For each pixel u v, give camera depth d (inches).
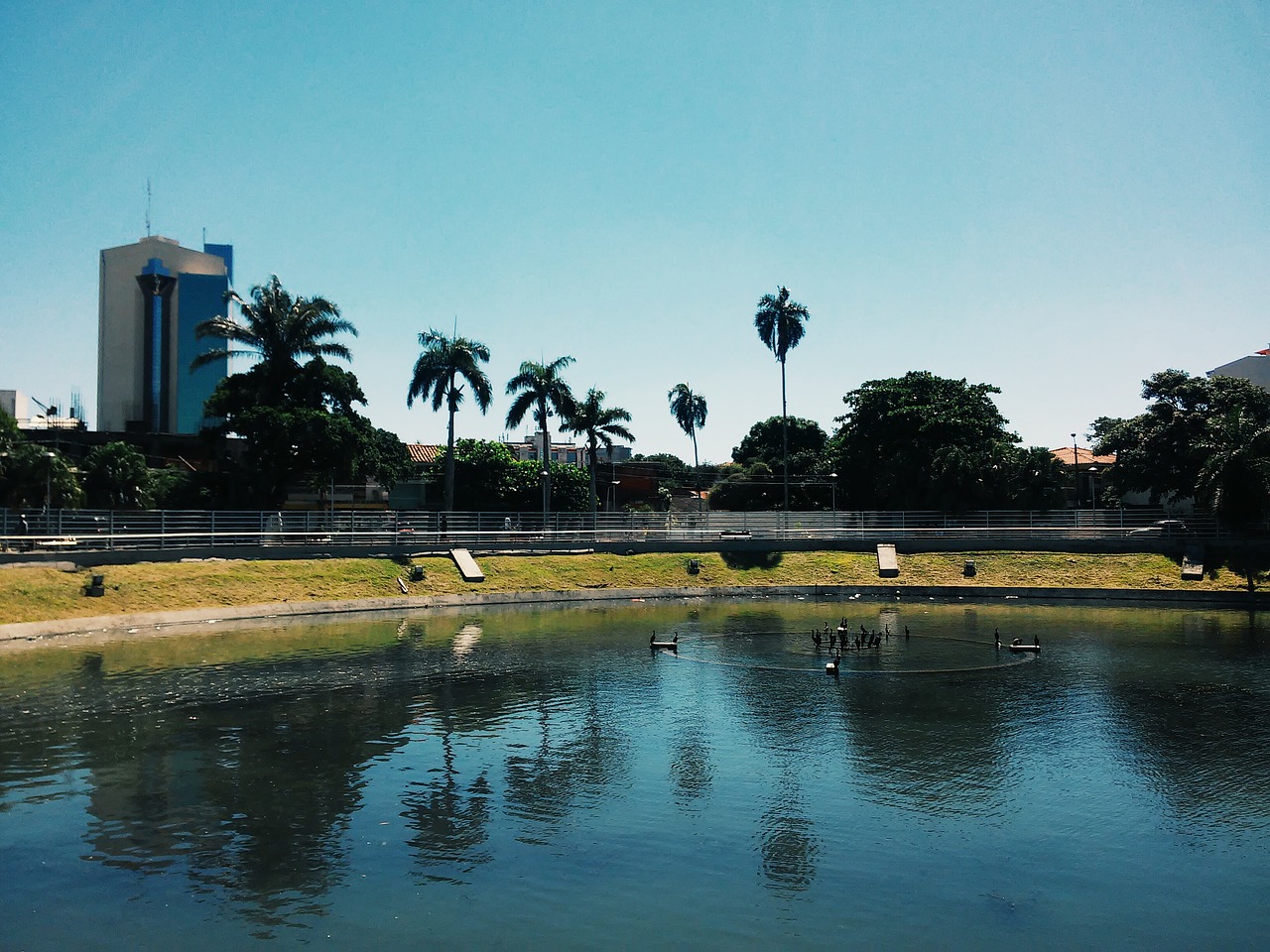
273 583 2007.9
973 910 566.9
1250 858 647.1
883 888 597.3
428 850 655.1
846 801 759.1
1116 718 1033.5
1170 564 2412.6
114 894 583.2
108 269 6117.1
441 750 904.9
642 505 3777.1
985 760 875.4
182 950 514.6
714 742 938.1
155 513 2198.6
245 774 822.5
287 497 3061.0
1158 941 530.0
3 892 587.5
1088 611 2060.8
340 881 603.8
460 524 2669.8
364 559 2226.9
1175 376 2935.5
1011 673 1298.0
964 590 2379.4
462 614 2006.6
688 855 649.0
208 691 1162.0
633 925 544.4
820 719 1032.2
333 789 782.5
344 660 1390.3
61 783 794.2
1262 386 3314.5
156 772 828.0
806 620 1914.4
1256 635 1663.4
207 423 6028.5
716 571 2519.7
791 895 585.3
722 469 4552.2
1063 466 3186.5
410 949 515.2
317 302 2583.7
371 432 2669.8
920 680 1250.6
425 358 2677.2
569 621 1892.2
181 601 1818.4
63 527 1974.7
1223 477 2433.6
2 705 1076.5
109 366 6038.4
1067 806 748.0
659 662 1385.3
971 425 3122.5
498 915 556.1
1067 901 579.8
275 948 516.4
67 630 1595.7
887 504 3186.5
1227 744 927.7
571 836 683.4
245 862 633.6
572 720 1026.7
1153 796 772.0
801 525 2940.5
